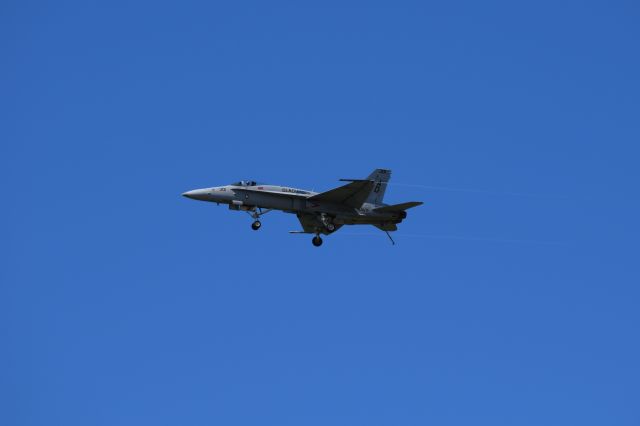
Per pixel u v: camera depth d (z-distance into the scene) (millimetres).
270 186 190375
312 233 199625
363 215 194750
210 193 185750
